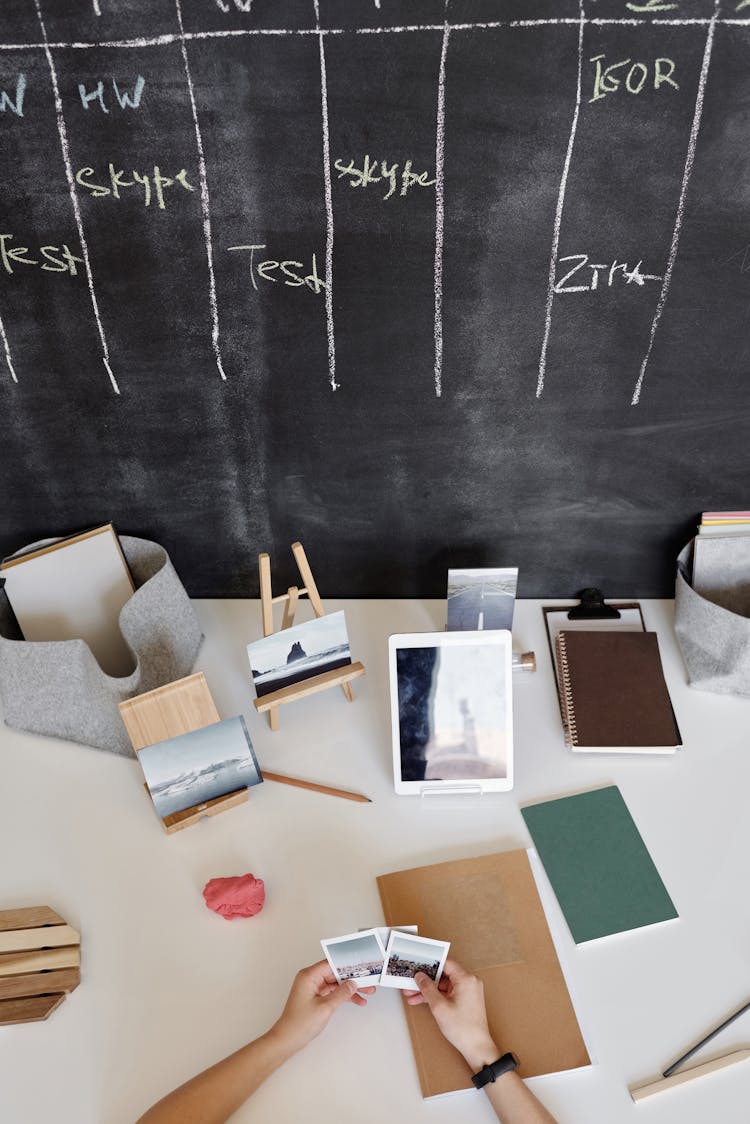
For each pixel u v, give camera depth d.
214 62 1.16
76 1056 1.12
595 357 1.40
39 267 1.33
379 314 1.37
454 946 1.21
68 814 1.38
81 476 1.57
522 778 1.41
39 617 1.56
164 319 1.38
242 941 1.23
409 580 1.71
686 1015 1.14
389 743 1.47
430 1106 1.07
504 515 1.61
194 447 1.53
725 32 1.11
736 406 1.45
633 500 1.57
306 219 1.29
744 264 1.30
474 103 1.18
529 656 1.55
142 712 1.33
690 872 1.28
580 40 1.13
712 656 1.50
